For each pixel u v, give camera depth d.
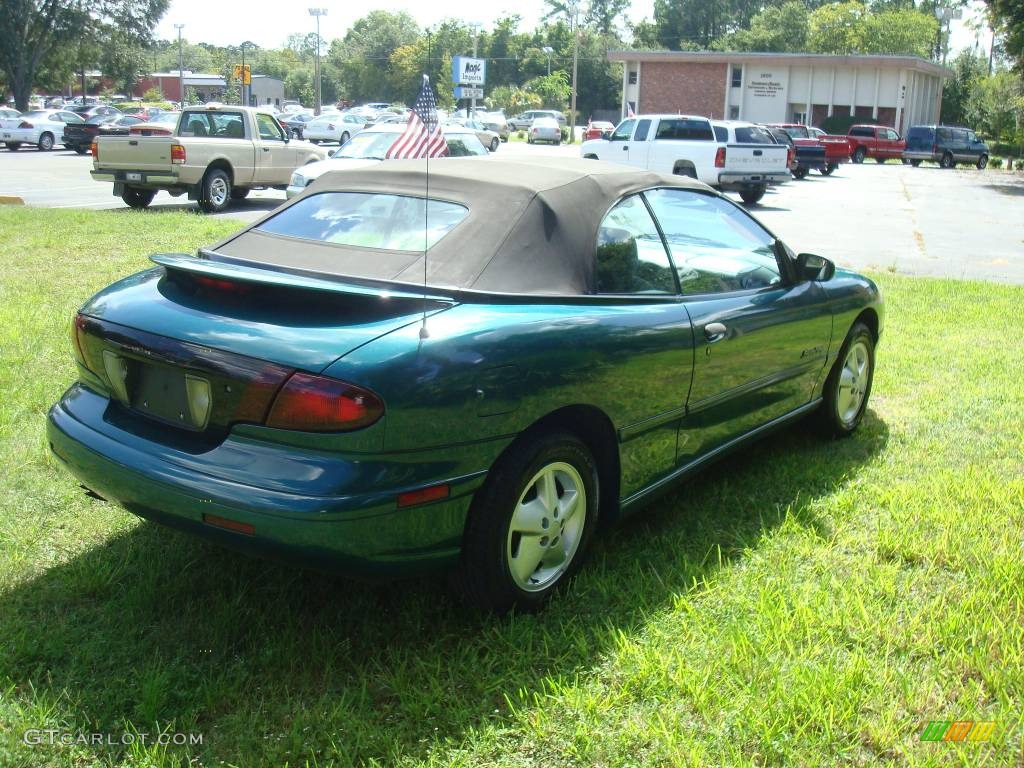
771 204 22.27
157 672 2.85
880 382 6.39
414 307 2.99
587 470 3.40
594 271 3.50
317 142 45.09
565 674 2.90
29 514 3.93
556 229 3.45
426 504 2.84
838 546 3.85
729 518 4.16
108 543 3.74
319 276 3.34
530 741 2.61
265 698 2.80
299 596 3.36
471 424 2.90
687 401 3.85
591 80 97.75
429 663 2.93
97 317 3.28
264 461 2.77
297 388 2.72
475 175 3.68
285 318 2.98
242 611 3.23
